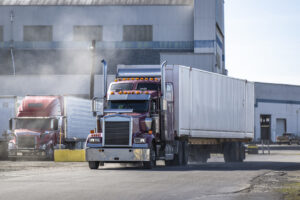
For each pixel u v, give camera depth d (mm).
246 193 19766
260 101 166500
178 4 117750
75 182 23812
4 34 117750
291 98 175875
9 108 53500
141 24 117625
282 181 25531
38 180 25016
